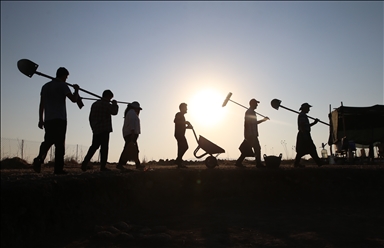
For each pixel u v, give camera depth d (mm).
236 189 9250
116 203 7582
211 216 7625
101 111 8586
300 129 10578
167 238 5926
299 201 9133
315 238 6070
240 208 8383
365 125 16156
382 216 7668
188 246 5746
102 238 5949
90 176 7250
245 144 10539
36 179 6289
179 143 10219
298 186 9516
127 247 5668
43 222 5773
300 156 10602
